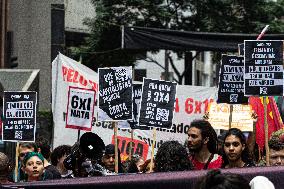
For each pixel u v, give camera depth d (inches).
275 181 287.1
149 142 669.9
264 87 418.6
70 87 551.8
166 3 1519.4
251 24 1486.2
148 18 1518.2
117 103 463.5
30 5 1371.8
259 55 419.5
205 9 1493.6
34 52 1386.6
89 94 551.5
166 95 482.0
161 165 354.0
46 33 1389.0
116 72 463.8
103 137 660.1
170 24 1521.9
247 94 420.5
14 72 885.2
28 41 1382.9
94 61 1541.6
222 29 1493.6
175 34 886.4
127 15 1517.0
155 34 902.4
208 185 192.7
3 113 495.2
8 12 1272.1
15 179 474.3
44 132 909.2
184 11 1518.2
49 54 1385.3
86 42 1549.0
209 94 735.1
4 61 1191.6
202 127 381.7
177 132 723.4
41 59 1386.6
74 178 297.0
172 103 481.7
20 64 1365.7
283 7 1492.4
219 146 434.9
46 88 1389.0
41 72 1381.6
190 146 383.6
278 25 1470.2
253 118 497.7
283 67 417.7
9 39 1213.7
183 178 287.6
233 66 444.5
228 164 382.0
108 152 466.6
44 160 445.1
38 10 1376.7
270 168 288.4
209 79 2349.9
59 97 652.7
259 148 502.9
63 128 649.6
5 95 495.5
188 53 1556.3
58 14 1132.5
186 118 730.8
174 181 287.9
